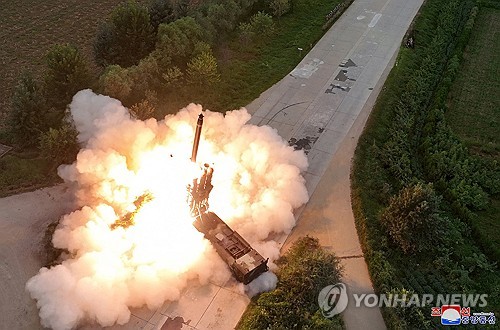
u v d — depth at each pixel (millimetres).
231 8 68562
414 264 43344
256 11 75625
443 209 49125
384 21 77625
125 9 57938
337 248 43219
